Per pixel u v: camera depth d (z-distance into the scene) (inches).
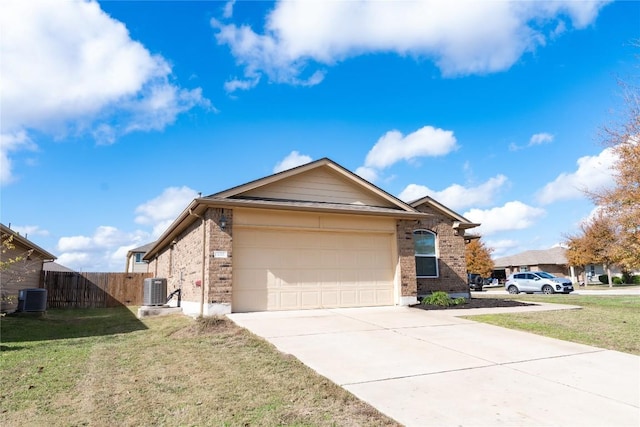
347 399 183.9
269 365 240.8
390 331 341.7
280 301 457.4
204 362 253.0
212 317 389.4
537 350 279.6
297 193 501.4
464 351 275.1
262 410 171.6
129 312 642.2
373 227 519.5
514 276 1146.0
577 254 1428.4
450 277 681.0
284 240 472.1
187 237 559.2
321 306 477.1
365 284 506.9
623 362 250.5
